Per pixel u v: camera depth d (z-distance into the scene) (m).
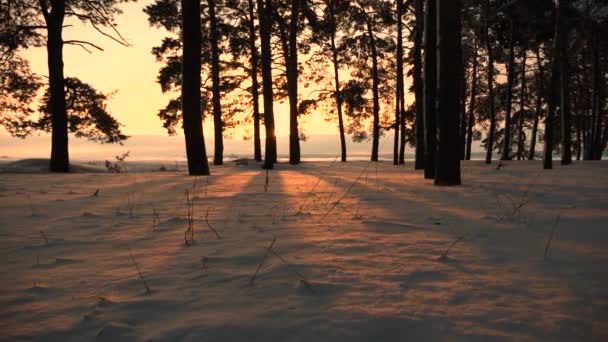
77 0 18.08
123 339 1.78
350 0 27.27
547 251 3.29
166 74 26.16
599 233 3.99
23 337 1.82
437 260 3.01
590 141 28.20
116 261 3.05
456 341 1.74
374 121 30.59
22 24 18.41
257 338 1.78
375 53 29.83
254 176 13.17
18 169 18.12
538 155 35.97
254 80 26.47
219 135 24.14
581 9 23.75
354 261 2.97
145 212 5.48
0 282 2.58
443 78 9.50
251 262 2.96
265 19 19.95
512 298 2.24
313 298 2.24
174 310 2.09
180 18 23.75
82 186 9.53
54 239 3.83
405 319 1.96
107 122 24.06
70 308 2.15
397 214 5.25
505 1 23.69
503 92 31.92
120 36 14.90
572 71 29.86
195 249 3.38
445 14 9.39
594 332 1.83
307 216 5.05
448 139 9.55
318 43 28.41
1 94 20.50
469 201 6.57
